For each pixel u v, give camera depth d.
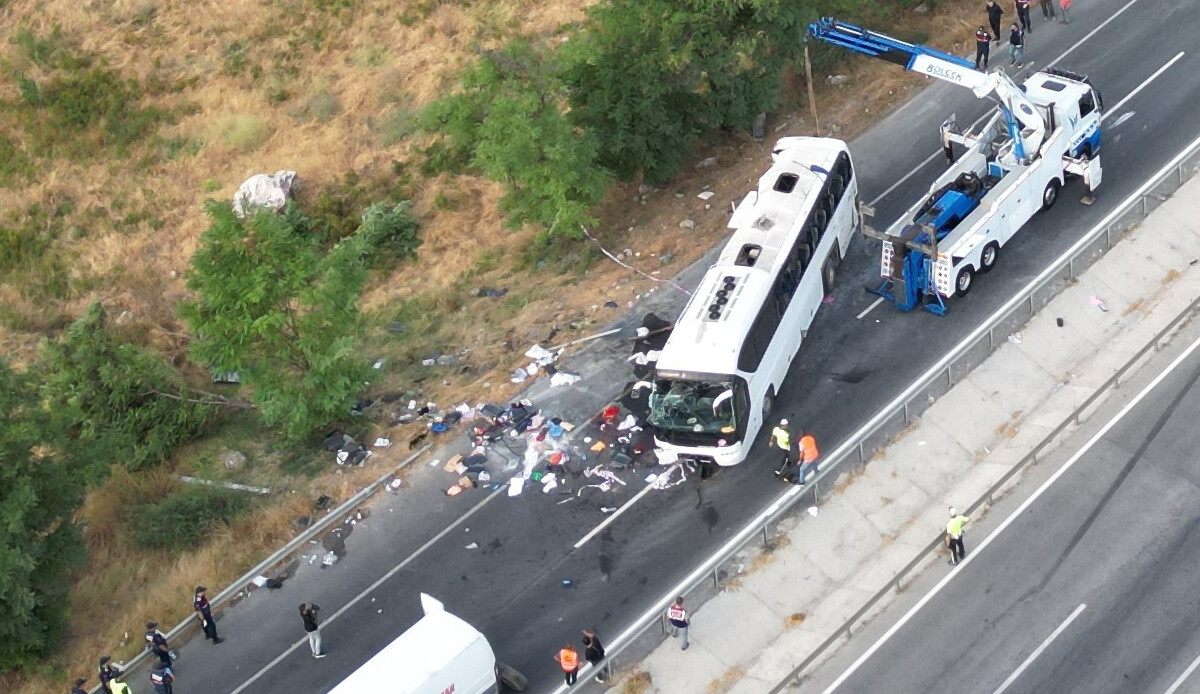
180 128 54.62
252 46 57.62
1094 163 39.09
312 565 34.62
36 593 33.62
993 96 44.31
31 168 54.28
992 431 34.72
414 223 47.06
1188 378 34.53
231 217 36.66
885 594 31.14
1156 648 28.39
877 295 38.78
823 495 33.66
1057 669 28.52
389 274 45.75
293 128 53.62
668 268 41.53
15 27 60.47
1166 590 29.52
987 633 29.59
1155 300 37.22
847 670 29.59
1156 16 46.31
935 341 36.97
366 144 51.88
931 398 35.44
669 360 33.50
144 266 49.12
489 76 41.69
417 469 36.62
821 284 38.09
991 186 39.34
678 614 30.02
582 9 54.97
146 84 57.06
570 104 43.81
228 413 40.94
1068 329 36.72
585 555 33.44
